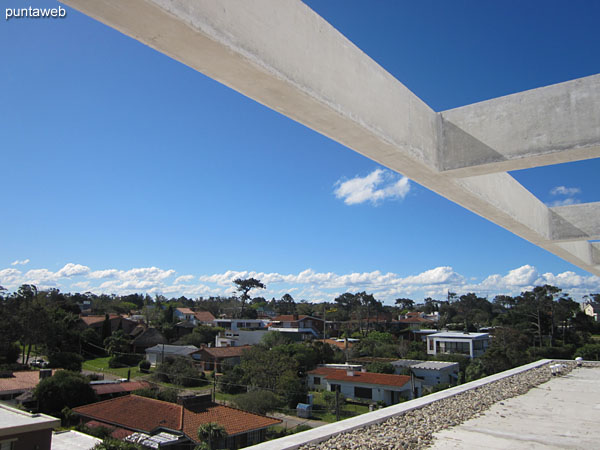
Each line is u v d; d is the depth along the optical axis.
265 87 2.25
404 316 70.75
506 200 4.67
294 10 2.31
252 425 15.62
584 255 7.85
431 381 26.62
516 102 3.23
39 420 10.86
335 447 4.05
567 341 38.66
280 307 91.19
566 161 3.20
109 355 38.25
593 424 5.16
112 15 1.69
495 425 5.10
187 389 26.38
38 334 33.31
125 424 16.31
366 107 2.74
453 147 3.47
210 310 82.50
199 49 1.90
